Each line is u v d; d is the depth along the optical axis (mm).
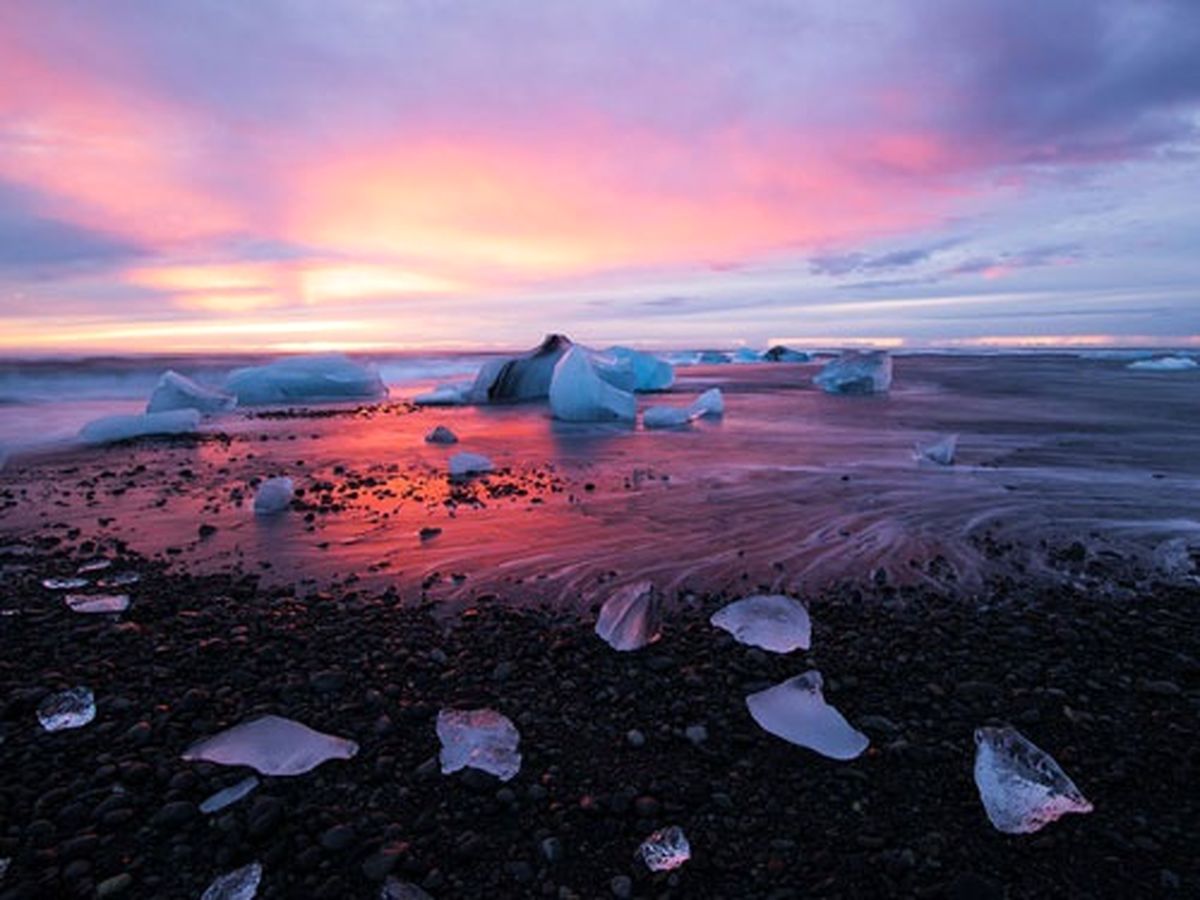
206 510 5906
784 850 1981
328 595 3930
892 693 2822
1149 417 11953
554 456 8539
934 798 2193
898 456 8328
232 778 2234
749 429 10852
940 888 1838
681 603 3830
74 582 4074
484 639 3320
